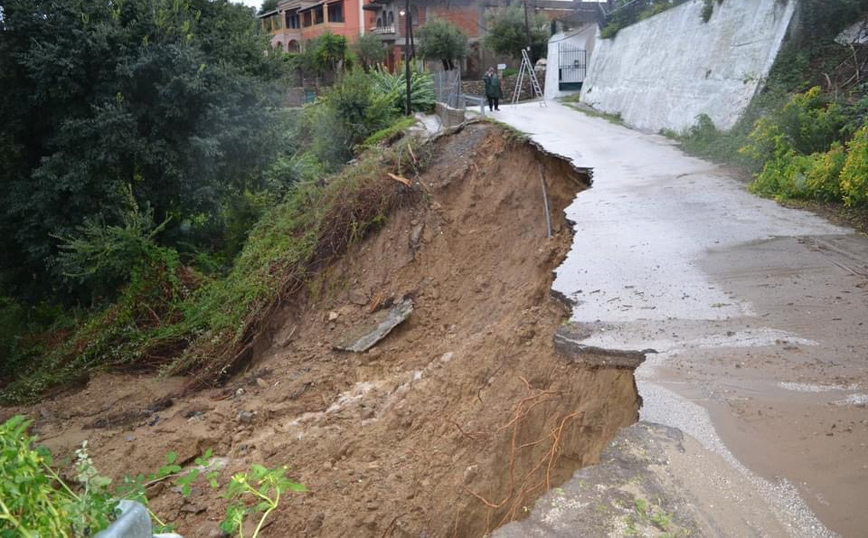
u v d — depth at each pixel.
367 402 8.67
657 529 3.05
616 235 8.38
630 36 23.31
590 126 18.86
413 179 13.43
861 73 12.27
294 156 19.80
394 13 43.50
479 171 13.61
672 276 6.77
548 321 6.88
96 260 13.24
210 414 9.57
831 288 6.07
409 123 21.59
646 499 3.27
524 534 3.02
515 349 7.02
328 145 22.11
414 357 10.19
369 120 22.70
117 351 12.19
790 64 13.41
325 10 48.50
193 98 14.59
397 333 10.88
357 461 7.25
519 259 11.34
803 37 13.63
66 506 2.23
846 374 4.48
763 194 9.88
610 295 6.46
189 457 8.48
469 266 11.92
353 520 6.20
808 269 6.62
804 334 5.17
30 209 14.12
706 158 13.16
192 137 14.34
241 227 15.88
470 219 12.78
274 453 7.93
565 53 31.64
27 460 2.24
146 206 14.32
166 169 14.34
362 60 42.59
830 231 7.85
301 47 49.62
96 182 13.95
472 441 6.43
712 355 4.97
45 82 13.60
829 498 3.28
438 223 12.62
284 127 17.00
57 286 14.96
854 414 3.99
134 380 11.57
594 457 4.87
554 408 5.68
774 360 4.78
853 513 3.16
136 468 8.27
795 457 3.62
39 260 14.59
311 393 9.78
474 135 14.73
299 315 12.03
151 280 13.03
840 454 3.61
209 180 15.30
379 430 7.71
